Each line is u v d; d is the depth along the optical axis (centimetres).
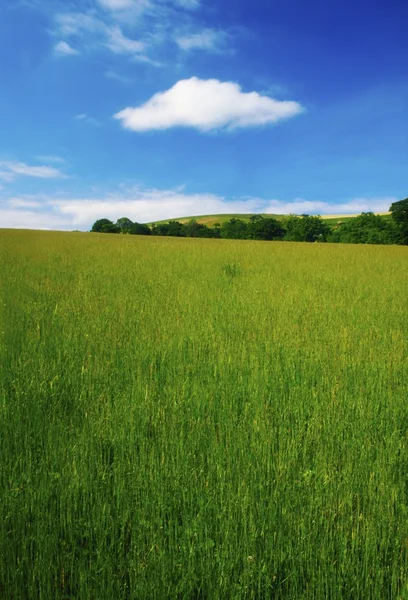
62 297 883
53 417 379
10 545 241
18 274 1149
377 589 222
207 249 2156
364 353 568
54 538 248
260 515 263
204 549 239
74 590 232
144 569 226
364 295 980
